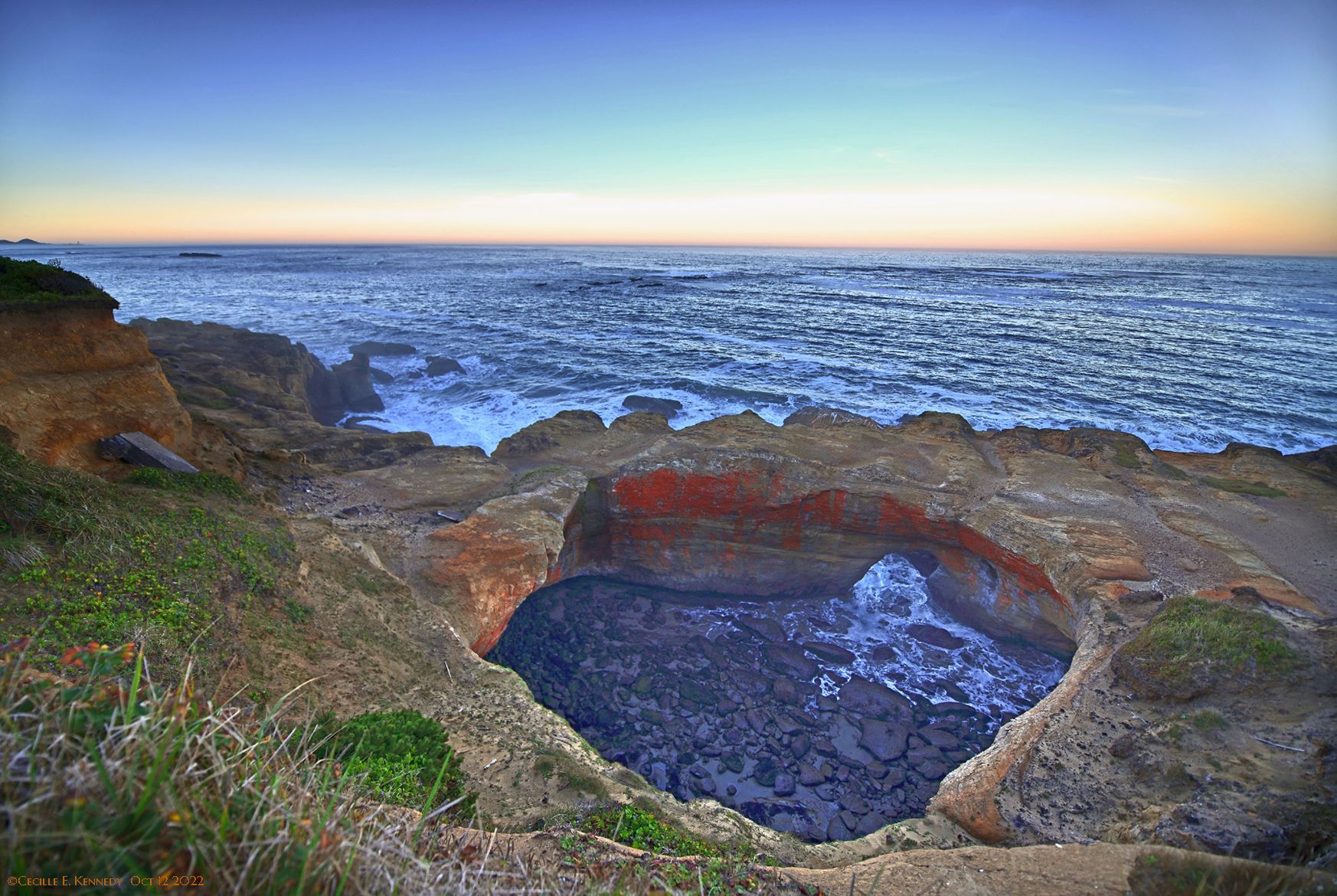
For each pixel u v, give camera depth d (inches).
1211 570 772.0
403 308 3548.2
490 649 835.4
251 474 958.4
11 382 721.0
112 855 110.1
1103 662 649.6
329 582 648.4
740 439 1134.4
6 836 104.7
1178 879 280.1
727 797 639.1
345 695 511.8
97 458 764.0
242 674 464.8
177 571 499.8
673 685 794.2
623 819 397.7
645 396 1793.8
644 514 1002.1
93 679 155.5
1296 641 584.1
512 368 2161.7
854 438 1170.0
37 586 414.0
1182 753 513.0
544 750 499.2
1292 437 1552.7
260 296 4136.3
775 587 1013.2
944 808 565.9
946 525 923.4
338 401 1868.8
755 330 2891.2
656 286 5137.8
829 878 319.6
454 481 1019.3
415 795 328.2
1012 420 1643.7
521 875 192.1
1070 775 537.3
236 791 141.9
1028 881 306.8
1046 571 803.4
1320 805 409.7
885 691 793.6
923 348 2501.2
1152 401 1806.1
